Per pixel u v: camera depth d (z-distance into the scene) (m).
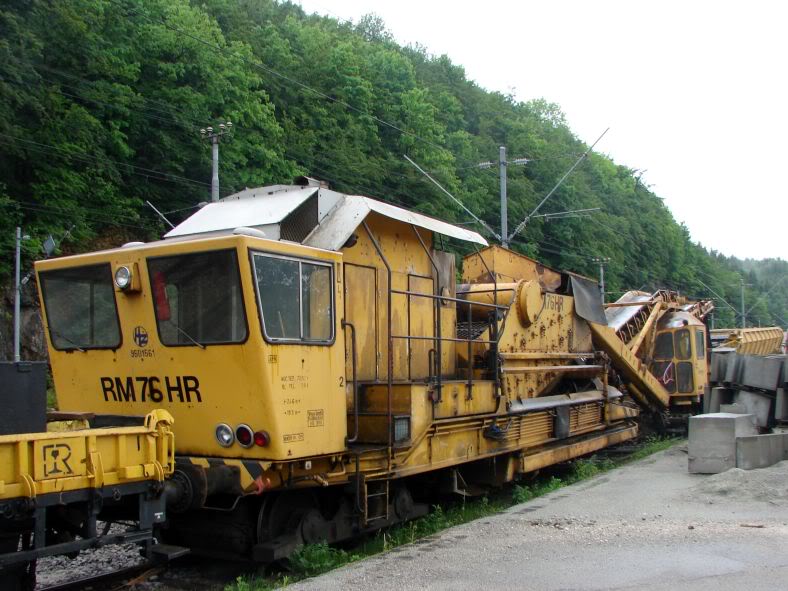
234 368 7.12
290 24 54.97
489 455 10.71
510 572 6.70
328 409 7.77
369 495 8.33
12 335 29.45
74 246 32.34
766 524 8.39
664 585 6.20
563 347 13.80
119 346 7.90
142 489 6.31
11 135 29.73
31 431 5.89
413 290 10.23
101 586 7.41
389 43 76.00
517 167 55.41
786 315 116.88
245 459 7.18
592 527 8.51
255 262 7.02
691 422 12.19
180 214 35.81
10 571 5.82
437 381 9.45
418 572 6.74
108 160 33.03
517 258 13.31
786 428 15.17
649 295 20.41
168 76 35.53
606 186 73.38
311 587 6.34
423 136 47.03
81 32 33.00
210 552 7.87
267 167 36.72
